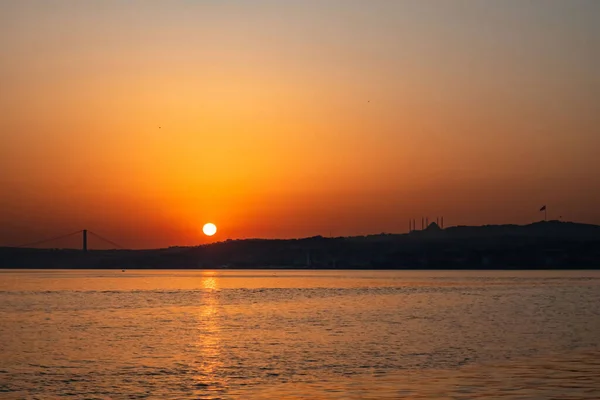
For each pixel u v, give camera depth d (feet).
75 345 192.95
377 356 168.04
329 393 123.75
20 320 272.92
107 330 233.35
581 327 235.81
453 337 207.51
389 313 304.50
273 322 262.06
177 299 414.41
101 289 549.13
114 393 126.41
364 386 129.39
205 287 585.63
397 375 140.87
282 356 169.27
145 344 194.59
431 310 321.93
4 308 339.77
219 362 160.35
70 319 277.44
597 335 210.18
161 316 290.97
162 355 172.45
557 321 260.01
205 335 217.36
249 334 219.82
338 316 289.33
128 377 141.69
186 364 157.79
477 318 276.21
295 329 234.79
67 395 125.08
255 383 134.31
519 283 653.71
